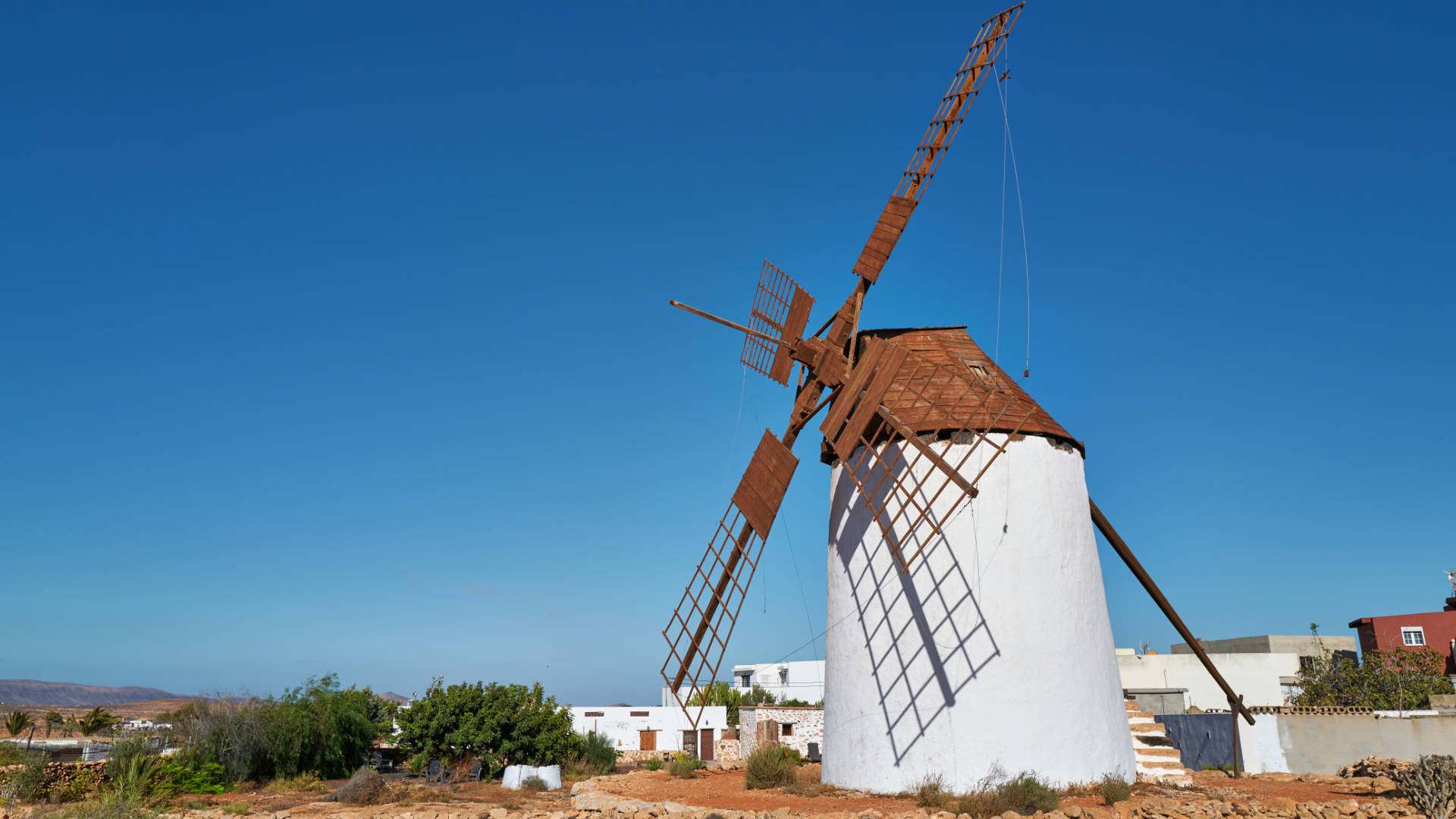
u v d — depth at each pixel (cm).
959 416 1745
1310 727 2352
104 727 4800
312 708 2847
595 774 3066
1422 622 4572
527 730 3056
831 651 1867
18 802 1936
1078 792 1541
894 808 1470
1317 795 1620
